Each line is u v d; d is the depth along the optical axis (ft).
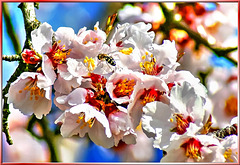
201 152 2.17
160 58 2.27
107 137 2.28
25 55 2.28
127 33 2.32
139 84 2.22
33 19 2.40
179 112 2.18
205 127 2.18
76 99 2.22
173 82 2.24
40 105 2.32
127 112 2.21
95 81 2.25
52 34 2.29
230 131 2.22
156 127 2.17
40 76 2.26
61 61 2.27
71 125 2.28
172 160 2.17
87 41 2.31
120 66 2.26
